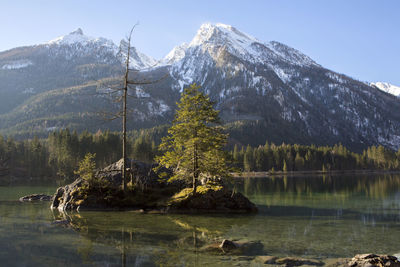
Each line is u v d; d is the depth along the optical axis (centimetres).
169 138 3123
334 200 4022
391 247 1634
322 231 2036
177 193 3156
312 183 7950
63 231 1880
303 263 1323
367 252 1538
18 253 1384
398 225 2261
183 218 2498
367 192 5250
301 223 2327
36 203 3431
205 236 1819
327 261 1368
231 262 1313
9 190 5459
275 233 1955
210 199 2911
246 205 2978
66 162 10006
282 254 1472
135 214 2661
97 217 2470
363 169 17900
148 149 12444
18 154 11881
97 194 2991
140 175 3403
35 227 1995
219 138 3097
